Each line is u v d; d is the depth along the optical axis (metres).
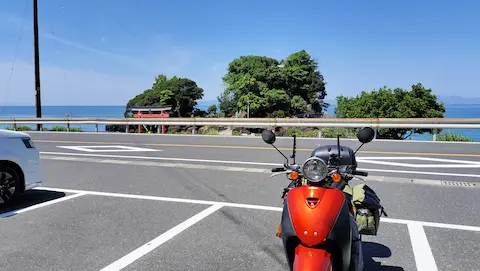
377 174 8.96
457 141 15.92
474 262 4.27
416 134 29.98
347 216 2.89
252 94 52.72
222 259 4.38
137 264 4.27
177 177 8.89
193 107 58.53
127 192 7.49
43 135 20.80
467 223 5.54
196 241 4.93
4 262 4.33
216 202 6.73
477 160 10.86
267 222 5.65
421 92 32.38
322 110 65.31
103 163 10.95
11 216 5.99
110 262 4.32
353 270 3.13
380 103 33.03
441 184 7.91
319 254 2.70
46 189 7.78
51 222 5.70
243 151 13.17
